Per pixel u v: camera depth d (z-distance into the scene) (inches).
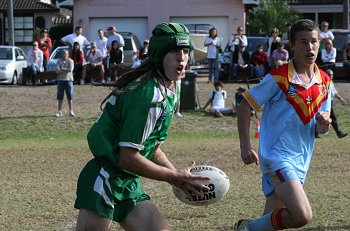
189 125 1034.7
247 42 1445.6
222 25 1902.1
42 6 2551.7
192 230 388.8
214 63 1333.7
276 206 299.6
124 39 1481.3
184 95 1101.1
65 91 1067.9
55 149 803.4
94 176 256.8
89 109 1122.7
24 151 783.7
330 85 307.9
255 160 299.3
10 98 1199.6
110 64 1328.7
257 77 1321.4
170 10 1915.6
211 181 272.7
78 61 1325.0
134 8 1920.5
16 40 2561.5
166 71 254.4
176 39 251.9
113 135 255.4
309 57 297.3
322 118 295.0
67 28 2295.8
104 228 255.9
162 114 254.5
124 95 250.5
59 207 460.8
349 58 1364.4
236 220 412.8
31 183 562.6
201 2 1905.8
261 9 2335.1
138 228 257.3
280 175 289.4
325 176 585.3
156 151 271.0
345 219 411.2
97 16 1925.4
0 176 602.5
